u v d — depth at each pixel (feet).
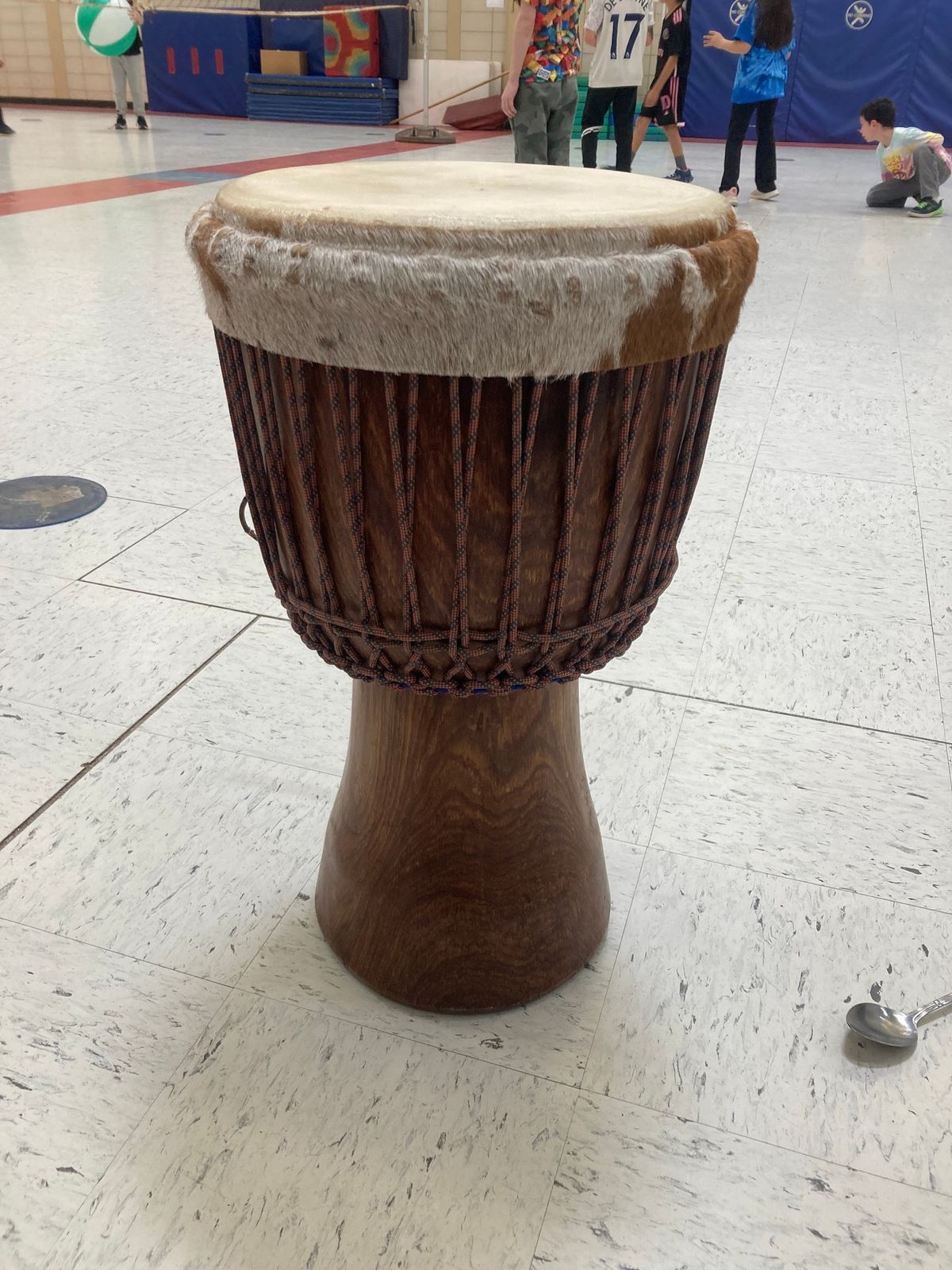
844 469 8.54
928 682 5.73
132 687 5.54
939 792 4.90
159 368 10.43
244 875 4.37
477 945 3.70
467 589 2.92
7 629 5.97
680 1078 3.54
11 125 35.37
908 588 6.71
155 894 4.25
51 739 5.11
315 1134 3.30
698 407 2.98
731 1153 3.29
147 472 8.05
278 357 2.71
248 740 5.18
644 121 22.47
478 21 36.78
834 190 24.39
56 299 12.82
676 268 2.47
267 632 6.07
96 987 3.81
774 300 13.84
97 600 6.31
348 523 2.90
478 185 2.95
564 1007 3.81
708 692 5.63
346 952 3.89
